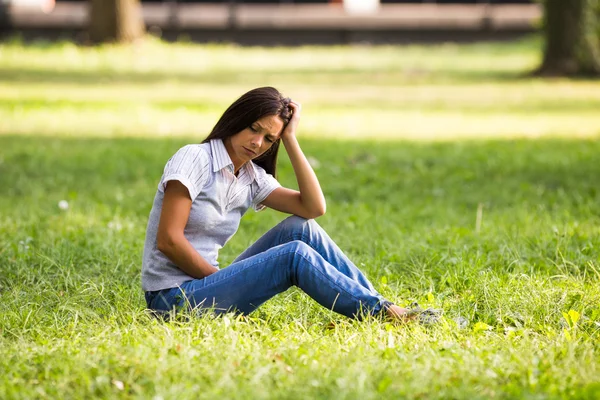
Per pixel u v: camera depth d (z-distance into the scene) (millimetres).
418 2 38969
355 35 38969
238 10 38188
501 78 28812
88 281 6410
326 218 9250
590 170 12617
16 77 26328
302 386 4285
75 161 13461
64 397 4230
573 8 28812
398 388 4242
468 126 18828
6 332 5355
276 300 6078
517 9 38500
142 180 11992
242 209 5629
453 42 38844
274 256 5324
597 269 6820
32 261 7125
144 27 37625
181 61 31531
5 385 4328
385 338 5098
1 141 15406
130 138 16344
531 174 12484
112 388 4301
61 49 32250
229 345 4816
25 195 10852
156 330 5105
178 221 5246
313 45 38594
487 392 4258
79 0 37844
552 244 7527
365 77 28766
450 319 5555
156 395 4121
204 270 5355
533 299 5977
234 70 30062
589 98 23875
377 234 8398
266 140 5406
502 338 5277
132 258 7207
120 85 25391
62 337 5207
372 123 19172
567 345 4980
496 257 7246
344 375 4359
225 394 4188
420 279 6602
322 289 5328
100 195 10812
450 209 9969
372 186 11625
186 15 37812
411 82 27672
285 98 5562
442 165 13539
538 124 19016
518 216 9258
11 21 37000
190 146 5383
